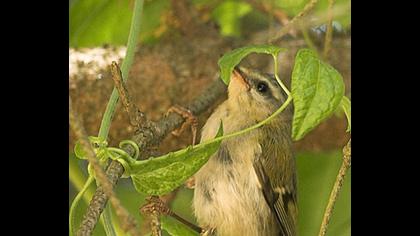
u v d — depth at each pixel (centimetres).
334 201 255
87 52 264
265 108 264
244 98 263
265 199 263
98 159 253
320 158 265
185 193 264
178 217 259
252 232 263
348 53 265
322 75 252
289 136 264
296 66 252
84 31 264
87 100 264
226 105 263
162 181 253
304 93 252
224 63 254
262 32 266
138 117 255
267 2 266
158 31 266
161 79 265
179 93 265
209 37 266
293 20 262
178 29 266
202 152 253
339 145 265
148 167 253
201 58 265
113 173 253
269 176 263
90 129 264
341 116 265
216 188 263
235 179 263
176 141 263
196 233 258
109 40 265
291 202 264
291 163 264
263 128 264
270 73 265
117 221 255
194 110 262
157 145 256
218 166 263
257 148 263
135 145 255
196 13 266
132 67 265
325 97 252
